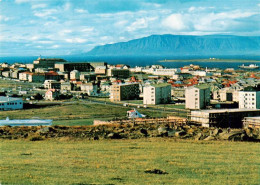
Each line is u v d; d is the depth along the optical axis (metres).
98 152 72.50
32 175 54.12
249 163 65.31
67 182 50.62
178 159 66.88
